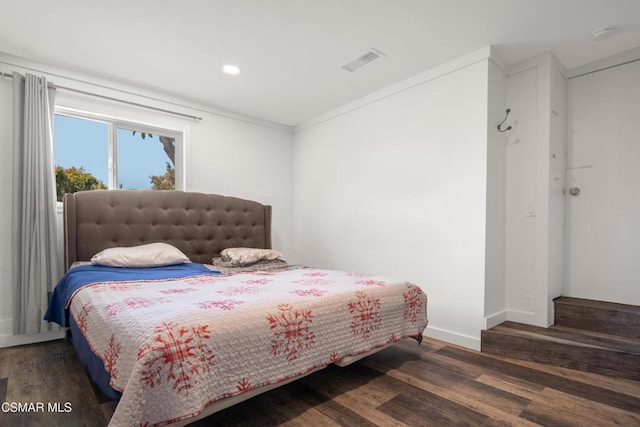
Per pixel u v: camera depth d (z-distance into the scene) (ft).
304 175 14.11
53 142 8.93
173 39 7.89
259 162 13.53
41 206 8.50
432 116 9.51
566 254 9.50
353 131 11.93
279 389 6.29
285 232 14.38
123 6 6.65
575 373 6.90
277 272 9.36
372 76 9.91
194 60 8.92
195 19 7.11
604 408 5.57
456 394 6.08
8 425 5.04
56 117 9.60
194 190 11.72
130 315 4.76
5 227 8.44
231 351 4.60
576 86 9.43
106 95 9.89
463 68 8.80
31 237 8.40
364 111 11.51
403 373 6.98
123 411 3.60
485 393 6.10
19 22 7.16
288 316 5.37
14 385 6.35
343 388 6.33
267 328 5.05
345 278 8.13
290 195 14.57
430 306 9.46
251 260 10.24
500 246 8.93
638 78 8.43
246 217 12.35
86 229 9.31
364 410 5.55
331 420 5.26
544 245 8.49
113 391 4.26
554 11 6.82
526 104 8.89
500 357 7.83
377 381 6.62
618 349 6.74
